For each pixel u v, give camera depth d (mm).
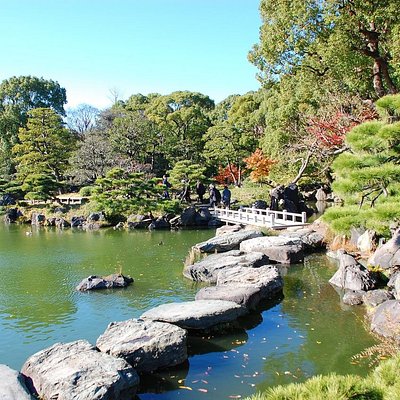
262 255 16016
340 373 7938
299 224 22359
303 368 8203
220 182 44000
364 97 22188
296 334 9812
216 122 52781
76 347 8039
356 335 9586
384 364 5305
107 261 18391
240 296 11398
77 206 33875
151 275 15750
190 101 56031
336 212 9375
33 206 35594
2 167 46344
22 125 51531
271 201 28203
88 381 6832
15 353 9430
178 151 45031
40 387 7047
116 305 12383
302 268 15883
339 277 13414
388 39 18016
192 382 7789
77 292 13773
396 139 8906
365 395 4789
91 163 40656
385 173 8352
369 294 11578
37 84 56250
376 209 8523
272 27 19891
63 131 42438
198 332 9938
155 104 51719
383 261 12875
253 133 42188
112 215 30375
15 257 19656
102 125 46688
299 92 24781
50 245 22781
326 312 11133
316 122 24094
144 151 43969
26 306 12523
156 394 7422
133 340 8375
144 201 30469
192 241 23344
